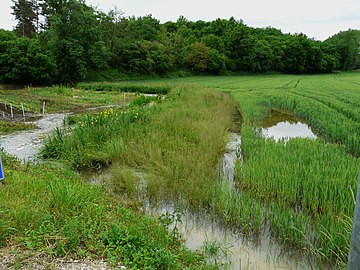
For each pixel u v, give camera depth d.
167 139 9.64
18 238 3.96
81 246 4.05
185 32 82.12
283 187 6.22
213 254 4.60
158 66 56.38
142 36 63.62
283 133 13.93
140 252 3.94
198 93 22.23
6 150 9.77
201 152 8.61
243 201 5.80
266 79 53.28
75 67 43.44
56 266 3.58
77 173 7.82
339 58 86.44
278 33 101.62
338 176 6.36
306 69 78.56
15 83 40.44
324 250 4.52
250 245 4.93
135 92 32.97
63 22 42.97
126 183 6.86
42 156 9.05
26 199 4.97
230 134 12.55
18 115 16.33
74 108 19.59
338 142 10.66
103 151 8.87
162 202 6.31
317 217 5.14
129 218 5.09
